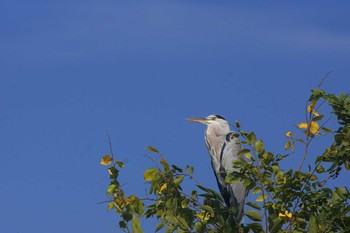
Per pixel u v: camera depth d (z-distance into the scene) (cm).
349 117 962
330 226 903
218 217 958
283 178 928
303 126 962
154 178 992
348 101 966
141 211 972
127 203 971
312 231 871
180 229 925
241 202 1513
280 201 931
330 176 955
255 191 946
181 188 993
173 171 1002
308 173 938
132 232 928
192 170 1002
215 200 976
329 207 927
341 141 950
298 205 940
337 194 927
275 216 930
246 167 941
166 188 988
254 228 932
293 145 962
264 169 939
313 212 911
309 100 972
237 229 949
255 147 938
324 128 955
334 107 968
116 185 974
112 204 974
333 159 946
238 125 955
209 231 948
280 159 945
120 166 978
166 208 962
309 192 924
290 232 913
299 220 922
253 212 930
